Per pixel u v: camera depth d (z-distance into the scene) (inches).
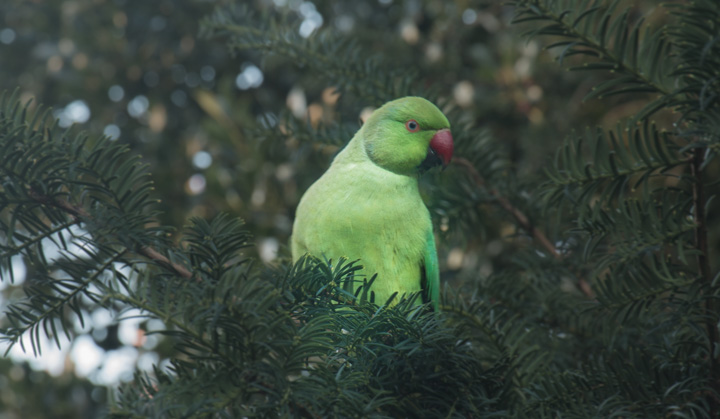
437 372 125.1
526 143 287.3
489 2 331.3
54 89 370.0
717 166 258.8
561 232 193.5
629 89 127.6
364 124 209.2
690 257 246.7
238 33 197.3
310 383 103.8
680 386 118.9
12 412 313.0
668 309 147.1
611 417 115.0
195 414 98.9
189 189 341.7
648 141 127.2
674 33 118.7
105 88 365.4
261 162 320.5
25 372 323.3
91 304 273.1
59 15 374.6
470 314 152.0
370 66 205.3
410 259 196.4
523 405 128.4
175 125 373.7
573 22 127.7
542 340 166.6
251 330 100.8
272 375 102.3
